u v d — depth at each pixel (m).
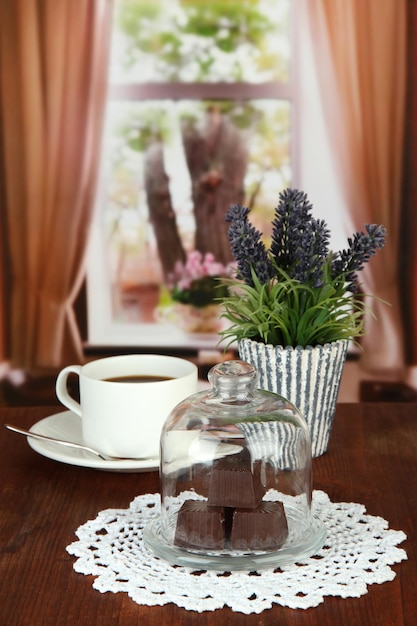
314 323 0.93
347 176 2.43
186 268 2.49
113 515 0.76
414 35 2.37
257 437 0.70
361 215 2.44
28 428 1.04
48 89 2.43
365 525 0.73
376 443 0.97
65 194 2.46
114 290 2.50
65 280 2.48
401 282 2.42
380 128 2.40
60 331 2.50
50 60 2.42
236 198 2.47
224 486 0.67
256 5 2.41
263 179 2.46
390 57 2.38
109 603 0.61
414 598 0.61
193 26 2.42
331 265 0.96
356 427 1.03
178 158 2.46
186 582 0.63
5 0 2.40
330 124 2.42
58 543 0.71
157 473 0.88
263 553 0.66
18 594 0.62
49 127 2.44
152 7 2.41
